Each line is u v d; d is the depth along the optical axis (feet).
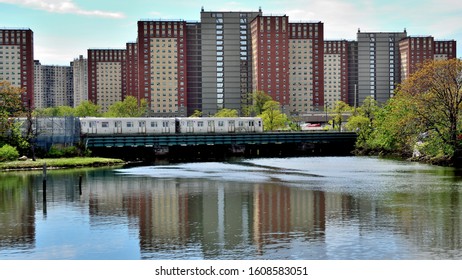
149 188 263.90
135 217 193.06
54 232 171.53
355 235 164.25
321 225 177.47
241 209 206.59
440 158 374.22
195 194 244.42
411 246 152.15
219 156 513.04
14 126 392.88
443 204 211.20
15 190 256.32
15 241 161.58
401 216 189.47
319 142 540.93
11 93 399.85
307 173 330.34
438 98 355.56
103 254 148.36
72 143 420.36
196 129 539.29
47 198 233.96
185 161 444.14
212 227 176.65
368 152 502.38
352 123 534.37
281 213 197.67
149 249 152.46
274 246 153.79
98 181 291.38
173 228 175.73
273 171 346.13
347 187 261.65
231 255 146.00
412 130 372.58
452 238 159.84
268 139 521.65
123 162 410.93
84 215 196.95
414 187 257.96
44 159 391.86
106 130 497.87
